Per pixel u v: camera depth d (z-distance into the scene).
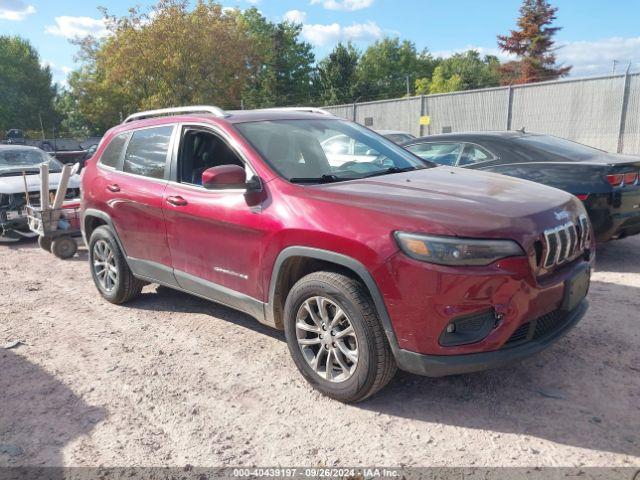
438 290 2.85
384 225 3.03
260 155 3.85
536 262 2.99
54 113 71.88
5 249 8.45
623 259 6.28
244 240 3.73
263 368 3.87
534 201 3.29
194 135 4.43
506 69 53.16
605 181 5.50
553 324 3.25
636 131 17.72
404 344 3.01
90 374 3.87
